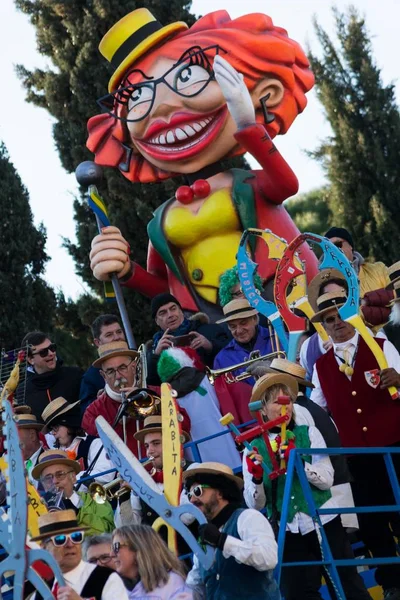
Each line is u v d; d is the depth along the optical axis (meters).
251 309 13.59
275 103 16.86
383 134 26.17
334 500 10.16
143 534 9.11
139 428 12.77
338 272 12.48
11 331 22.95
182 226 16.66
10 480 8.03
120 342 13.40
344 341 11.57
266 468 9.90
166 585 9.00
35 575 7.94
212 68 16.53
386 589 11.13
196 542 8.84
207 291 16.64
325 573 10.18
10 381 13.61
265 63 16.73
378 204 25.42
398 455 11.25
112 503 12.27
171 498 8.89
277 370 10.95
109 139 17.73
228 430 12.24
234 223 16.64
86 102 23.05
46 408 13.79
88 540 9.58
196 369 12.85
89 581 8.70
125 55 17.02
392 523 11.48
